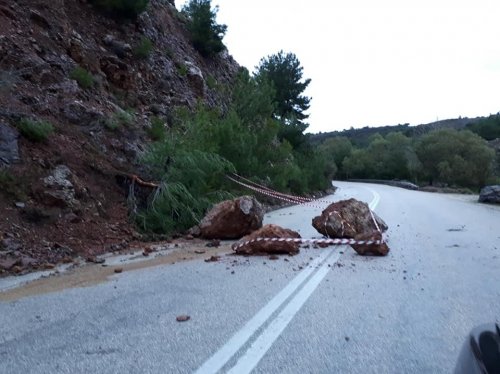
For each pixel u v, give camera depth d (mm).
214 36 27094
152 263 8648
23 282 7066
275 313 5758
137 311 5781
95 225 10227
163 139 13914
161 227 11641
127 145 13320
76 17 17156
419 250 10430
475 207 23016
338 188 45906
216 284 7164
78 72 14055
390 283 7379
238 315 5668
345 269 8359
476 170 52781
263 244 9586
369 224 11820
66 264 8305
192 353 4512
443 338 5012
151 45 19219
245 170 17734
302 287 7043
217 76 27000
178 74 21094
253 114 21234
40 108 11922
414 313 5855
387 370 4215
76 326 5223
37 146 10625
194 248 10320
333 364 4316
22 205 9148
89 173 11414
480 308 6102
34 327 5180
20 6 14352
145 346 4672
